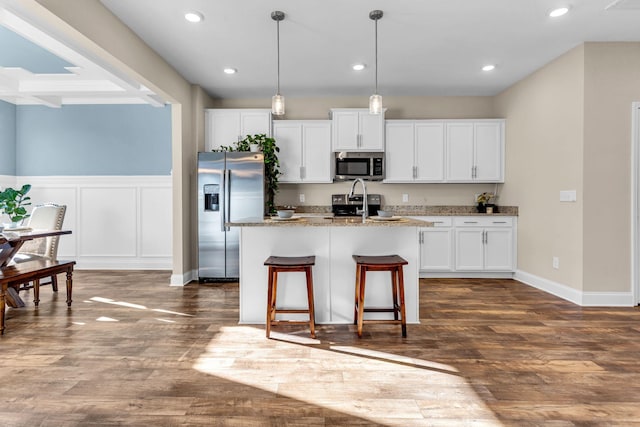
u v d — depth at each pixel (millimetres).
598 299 3471
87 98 5344
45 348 2463
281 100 3047
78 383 1993
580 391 1914
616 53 3457
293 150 5043
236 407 1772
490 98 5309
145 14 2918
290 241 3000
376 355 2361
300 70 4230
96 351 2418
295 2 2770
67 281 3467
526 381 2020
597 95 3467
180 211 4383
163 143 5430
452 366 2201
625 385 1973
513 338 2643
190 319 3086
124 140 5430
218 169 4473
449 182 5086
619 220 3471
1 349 2445
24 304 3463
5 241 2967
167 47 3561
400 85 4801
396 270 2725
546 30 3244
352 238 3004
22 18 2518
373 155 4969
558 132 3844
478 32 3291
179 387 1956
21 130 5422
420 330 2818
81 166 5430
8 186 5297
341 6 2834
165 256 5434
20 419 1665
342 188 5340
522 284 4406
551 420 1669
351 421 1667
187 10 2863
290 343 2564
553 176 3928
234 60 3904
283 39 3412
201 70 4195
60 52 3359
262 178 4484
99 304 3541
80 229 5426
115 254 5430
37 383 1991
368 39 3424
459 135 5016
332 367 2191
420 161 5035
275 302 2912
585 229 3477
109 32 2850
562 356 2334
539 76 4184
